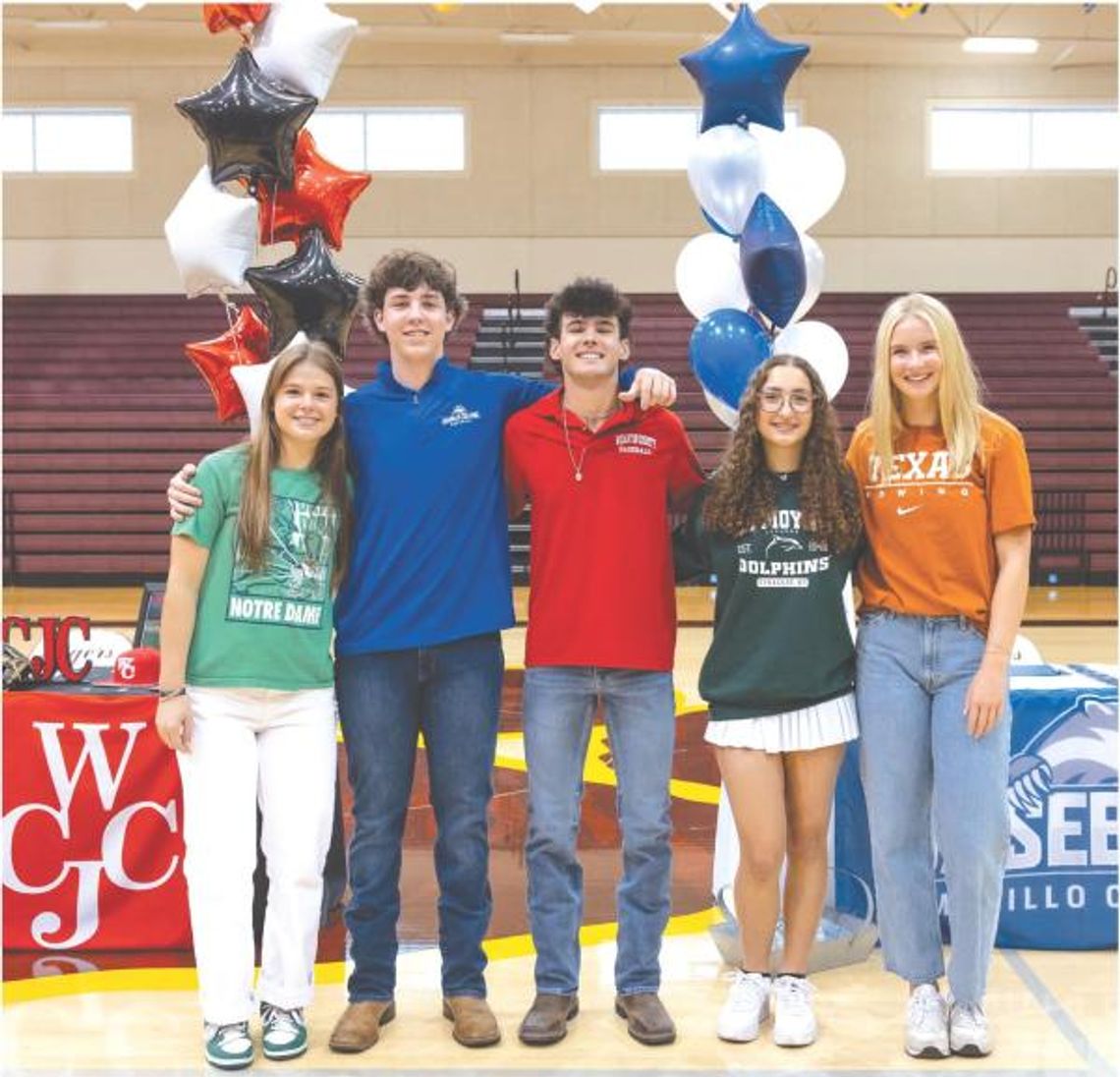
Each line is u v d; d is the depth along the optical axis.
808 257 3.10
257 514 2.53
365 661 2.62
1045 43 14.83
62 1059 2.58
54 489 12.70
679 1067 2.52
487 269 15.64
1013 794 3.16
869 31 14.73
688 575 2.85
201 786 2.57
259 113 2.86
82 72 15.31
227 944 2.55
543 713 2.65
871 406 2.65
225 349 2.99
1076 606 10.34
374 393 2.66
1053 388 13.45
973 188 15.58
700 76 3.02
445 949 2.71
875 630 2.60
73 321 14.49
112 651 3.71
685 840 4.19
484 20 14.64
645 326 14.23
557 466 2.61
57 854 3.17
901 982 3.00
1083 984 2.96
